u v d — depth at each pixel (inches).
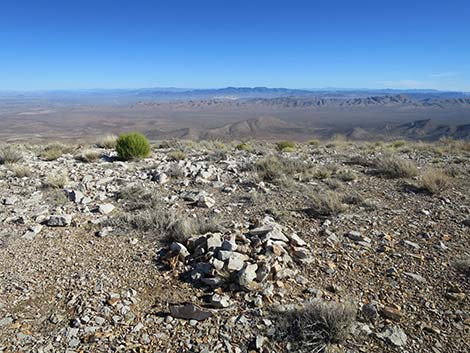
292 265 109.9
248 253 111.0
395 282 103.4
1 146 331.3
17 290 99.6
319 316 84.0
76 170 239.1
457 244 125.3
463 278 104.4
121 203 171.3
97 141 414.3
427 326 85.7
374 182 209.6
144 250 123.2
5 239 129.6
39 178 216.1
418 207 163.5
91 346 79.8
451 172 227.3
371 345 79.8
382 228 139.8
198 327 85.6
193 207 166.1
